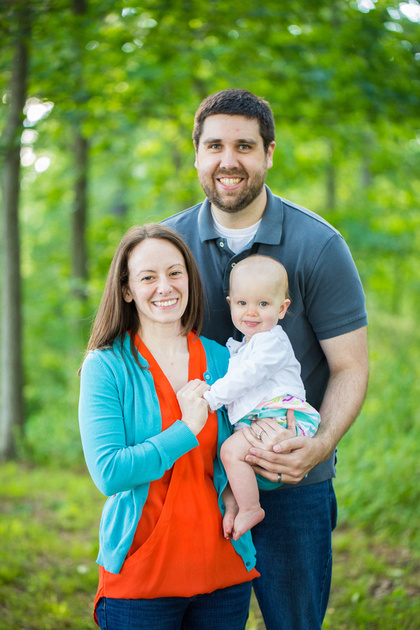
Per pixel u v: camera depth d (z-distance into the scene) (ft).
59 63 21.90
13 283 25.85
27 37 19.44
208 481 7.02
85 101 22.63
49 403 34.37
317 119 26.30
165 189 35.19
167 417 6.76
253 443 7.11
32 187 36.86
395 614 12.05
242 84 27.07
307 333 8.27
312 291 8.01
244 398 7.34
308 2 20.22
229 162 7.55
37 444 27.12
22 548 14.97
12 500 19.81
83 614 11.96
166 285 6.81
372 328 35.50
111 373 6.77
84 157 30.50
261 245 8.05
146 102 26.94
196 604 6.84
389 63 20.47
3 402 26.30
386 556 14.98
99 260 31.27
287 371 7.62
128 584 6.47
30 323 42.37
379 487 17.63
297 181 36.04
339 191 47.03
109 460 6.29
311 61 23.59
